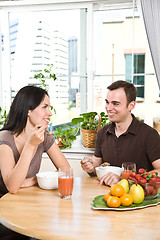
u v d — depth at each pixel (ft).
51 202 4.55
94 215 4.04
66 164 6.17
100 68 9.87
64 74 10.16
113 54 9.70
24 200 4.64
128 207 4.24
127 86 6.27
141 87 9.53
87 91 10.03
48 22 10.03
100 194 4.92
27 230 3.59
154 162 6.18
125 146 6.40
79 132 10.34
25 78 10.42
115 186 4.38
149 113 9.53
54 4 9.78
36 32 10.14
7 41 10.36
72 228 3.63
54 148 6.19
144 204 4.38
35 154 5.83
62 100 10.25
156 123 9.23
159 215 4.06
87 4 9.55
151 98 9.47
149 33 8.59
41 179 5.14
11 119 5.59
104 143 6.72
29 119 5.60
